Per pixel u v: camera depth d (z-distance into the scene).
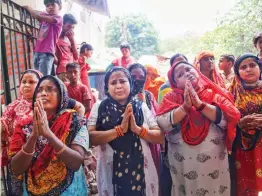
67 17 5.17
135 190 2.67
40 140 2.27
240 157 3.14
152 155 2.97
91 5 9.41
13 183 2.37
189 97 2.71
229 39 8.09
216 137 2.87
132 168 2.67
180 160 2.92
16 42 3.89
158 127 2.81
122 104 2.75
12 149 2.27
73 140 2.29
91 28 12.84
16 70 4.09
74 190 2.30
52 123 2.30
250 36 7.73
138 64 3.49
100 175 2.77
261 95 3.07
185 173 2.89
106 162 2.72
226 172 2.94
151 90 4.60
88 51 5.75
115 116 2.70
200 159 2.84
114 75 2.72
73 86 4.30
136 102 2.78
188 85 2.72
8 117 2.64
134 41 16.66
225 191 2.93
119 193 2.68
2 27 3.46
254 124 2.93
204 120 2.85
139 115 2.72
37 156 2.24
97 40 14.18
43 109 2.14
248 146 3.07
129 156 2.68
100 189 2.77
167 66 7.67
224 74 5.08
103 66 9.35
